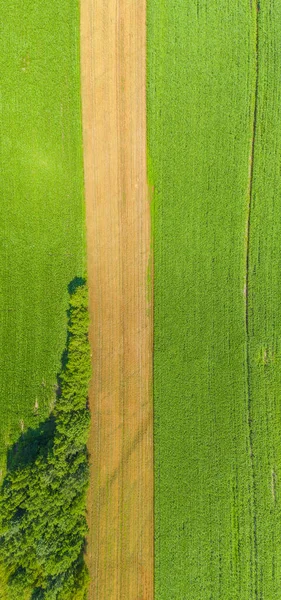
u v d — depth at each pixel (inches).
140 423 982.4
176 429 983.0
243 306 1033.5
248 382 1017.5
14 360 973.8
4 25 1018.7
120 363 993.5
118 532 948.0
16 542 794.2
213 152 1034.7
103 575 929.5
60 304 992.9
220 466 980.6
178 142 1031.0
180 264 1024.9
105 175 1022.4
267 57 1040.2
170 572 935.7
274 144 1042.7
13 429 948.0
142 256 1021.2
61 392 933.2
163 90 1029.8
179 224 1028.5
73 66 1019.9
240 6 1040.8
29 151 1011.9
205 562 943.7
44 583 796.0
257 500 975.6
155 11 1027.9
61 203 1011.9
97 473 959.0
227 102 1035.9
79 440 872.9
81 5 1026.7
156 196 1026.1
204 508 962.7
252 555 953.5
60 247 1006.4
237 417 1000.9
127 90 1027.9
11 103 1013.2
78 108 1018.7
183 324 1013.8
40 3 1022.4
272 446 999.0
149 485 967.0
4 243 998.4
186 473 970.7
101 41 1029.2
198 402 995.9
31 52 1018.7
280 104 1040.2
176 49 1031.0
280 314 1034.7
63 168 1016.2
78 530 851.4
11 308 986.7
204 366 1007.0
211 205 1034.1
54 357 977.5
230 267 1034.1
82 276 1004.6
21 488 825.5
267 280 1035.9
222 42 1036.5
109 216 1018.7
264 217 1043.3
